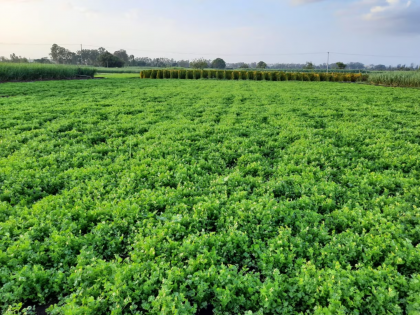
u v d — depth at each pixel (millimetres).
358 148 9805
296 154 9047
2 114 13914
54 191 6883
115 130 11672
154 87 31234
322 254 4492
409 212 5504
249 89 30375
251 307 3814
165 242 4766
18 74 33969
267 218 5422
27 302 4023
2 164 7805
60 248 4555
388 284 3857
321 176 7477
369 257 4441
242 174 7680
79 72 47406
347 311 3568
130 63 156250
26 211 5551
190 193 6547
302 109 16859
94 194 6398
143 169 7730
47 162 8133
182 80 46594
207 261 4363
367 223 5273
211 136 10984
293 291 3855
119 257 4473
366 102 20359
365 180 7098
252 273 4512
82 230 5340
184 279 4012
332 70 95938
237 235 4926
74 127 12062
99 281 4000
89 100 19469
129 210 5602
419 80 33500
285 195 6609
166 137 10766
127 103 18375
